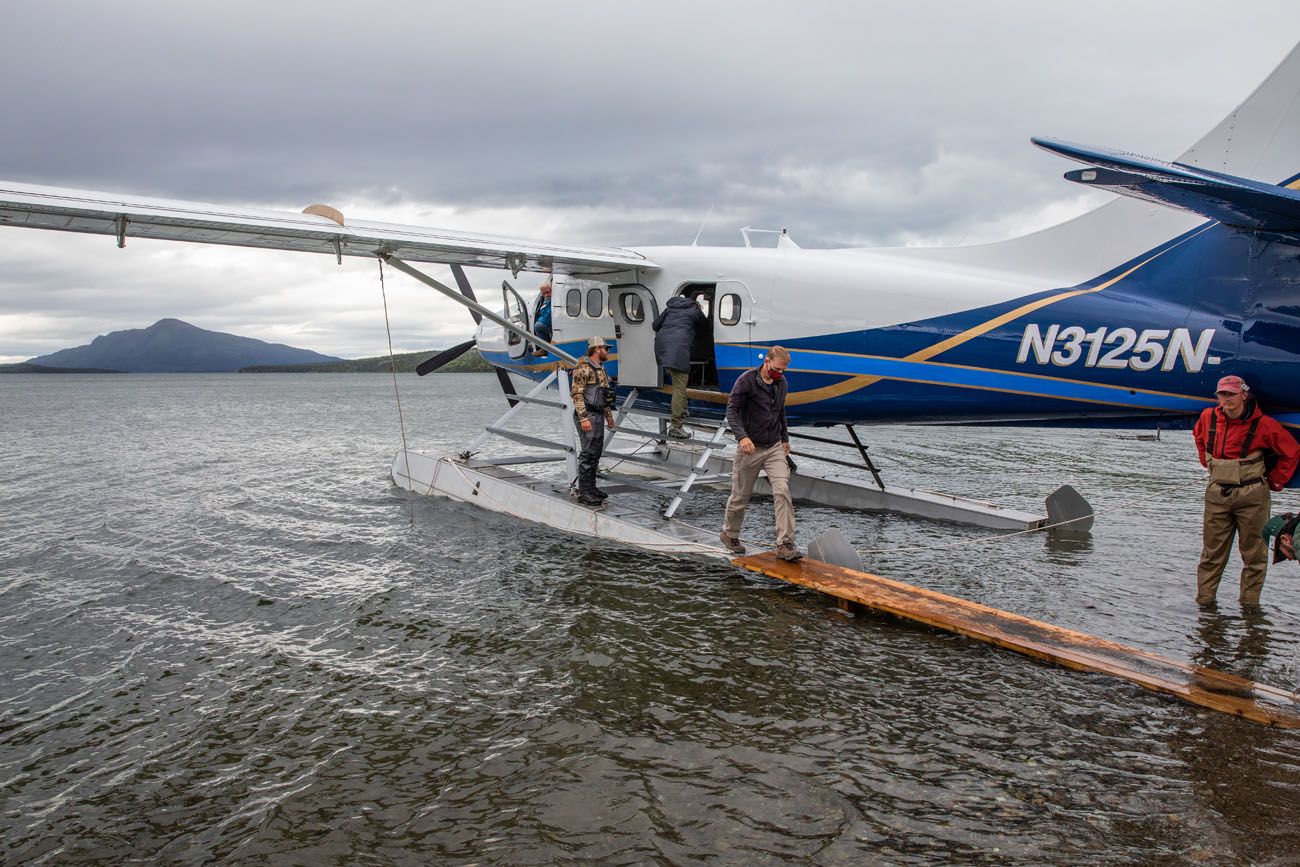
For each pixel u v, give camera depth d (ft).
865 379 24.49
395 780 11.22
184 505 31.35
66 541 25.43
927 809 10.32
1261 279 18.94
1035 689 13.94
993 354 22.56
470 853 9.55
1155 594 19.60
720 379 27.02
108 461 46.19
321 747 12.19
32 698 14.10
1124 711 13.11
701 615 17.69
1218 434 18.29
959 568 22.06
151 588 20.31
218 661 15.60
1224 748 11.89
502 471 32.07
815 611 17.97
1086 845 9.54
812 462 45.91
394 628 17.13
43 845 9.98
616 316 29.25
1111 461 46.09
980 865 9.17
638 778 11.08
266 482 36.94
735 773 11.19
